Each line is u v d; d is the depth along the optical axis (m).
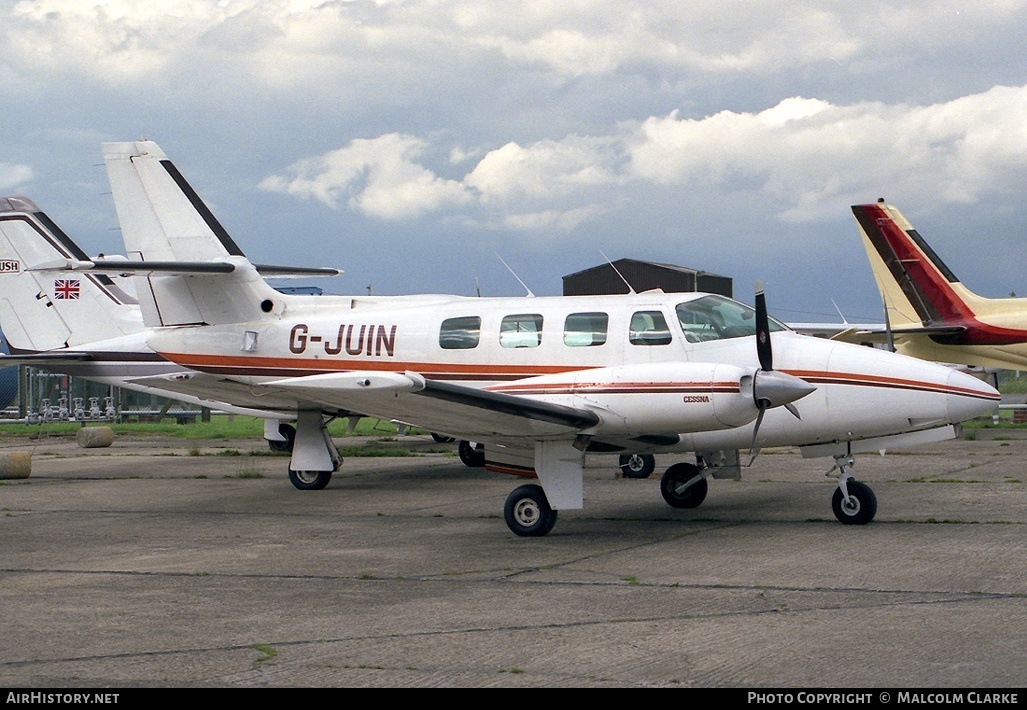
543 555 8.70
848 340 26.69
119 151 15.25
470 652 5.48
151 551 9.28
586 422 9.37
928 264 26.17
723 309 11.61
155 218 15.14
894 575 7.30
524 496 9.83
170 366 20.53
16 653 5.61
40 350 21.73
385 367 13.67
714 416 9.28
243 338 14.57
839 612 6.20
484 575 7.79
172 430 31.78
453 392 8.83
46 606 6.84
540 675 5.00
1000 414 34.25
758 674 4.93
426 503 12.86
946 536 9.08
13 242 21.77
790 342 10.78
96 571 8.24
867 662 5.08
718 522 10.45
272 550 9.25
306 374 14.22
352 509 12.35
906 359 10.31
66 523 11.32
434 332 13.45
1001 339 25.25
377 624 6.19
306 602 6.89
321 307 14.66
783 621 6.01
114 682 5.01
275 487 15.08
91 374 21.22
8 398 44.16
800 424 10.41
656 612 6.35
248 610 6.65
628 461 15.40
